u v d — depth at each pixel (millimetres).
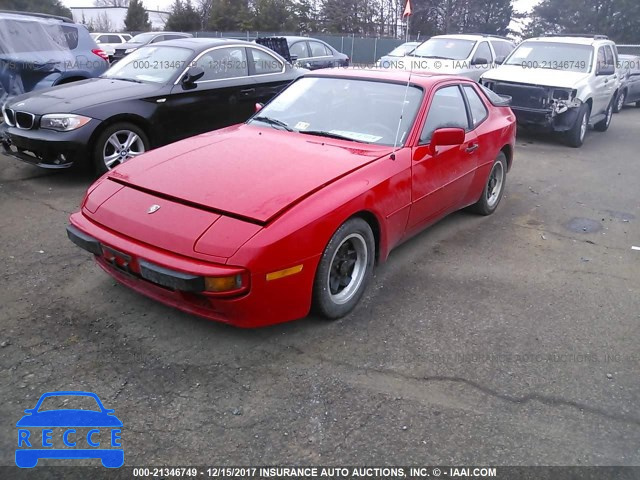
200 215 3129
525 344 3469
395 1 47469
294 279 3125
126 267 3205
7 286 3854
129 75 7129
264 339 3354
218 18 45969
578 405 2930
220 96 7336
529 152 9461
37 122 5926
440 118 4602
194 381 2957
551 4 47125
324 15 48281
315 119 4484
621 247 5219
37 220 5145
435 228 5453
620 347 3492
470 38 13242
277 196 3215
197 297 3090
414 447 2584
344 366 3143
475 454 2562
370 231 3678
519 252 4961
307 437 2611
